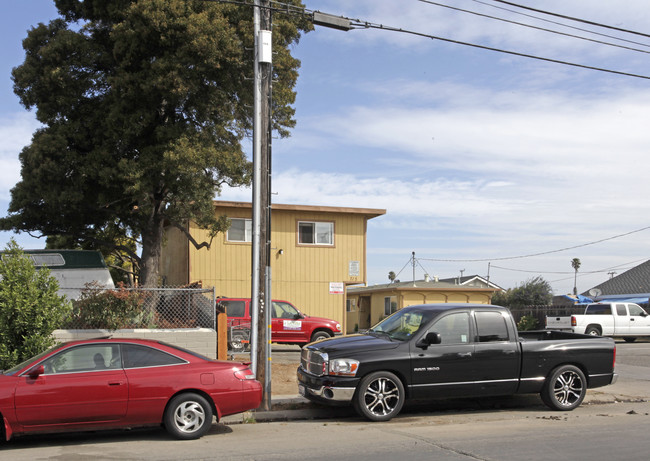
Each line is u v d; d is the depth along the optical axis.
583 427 9.13
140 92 17.45
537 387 10.49
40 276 10.69
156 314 13.45
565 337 11.94
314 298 25.52
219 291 24.14
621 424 9.40
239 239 24.66
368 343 9.88
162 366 8.41
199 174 17.09
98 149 17.64
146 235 19.42
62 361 8.10
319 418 10.24
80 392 7.88
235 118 19.42
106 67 18.62
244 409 8.61
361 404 9.50
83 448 7.82
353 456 7.23
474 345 10.15
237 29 17.58
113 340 8.43
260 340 10.52
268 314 10.60
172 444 8.02
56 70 17.47
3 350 10.02
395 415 9.78
